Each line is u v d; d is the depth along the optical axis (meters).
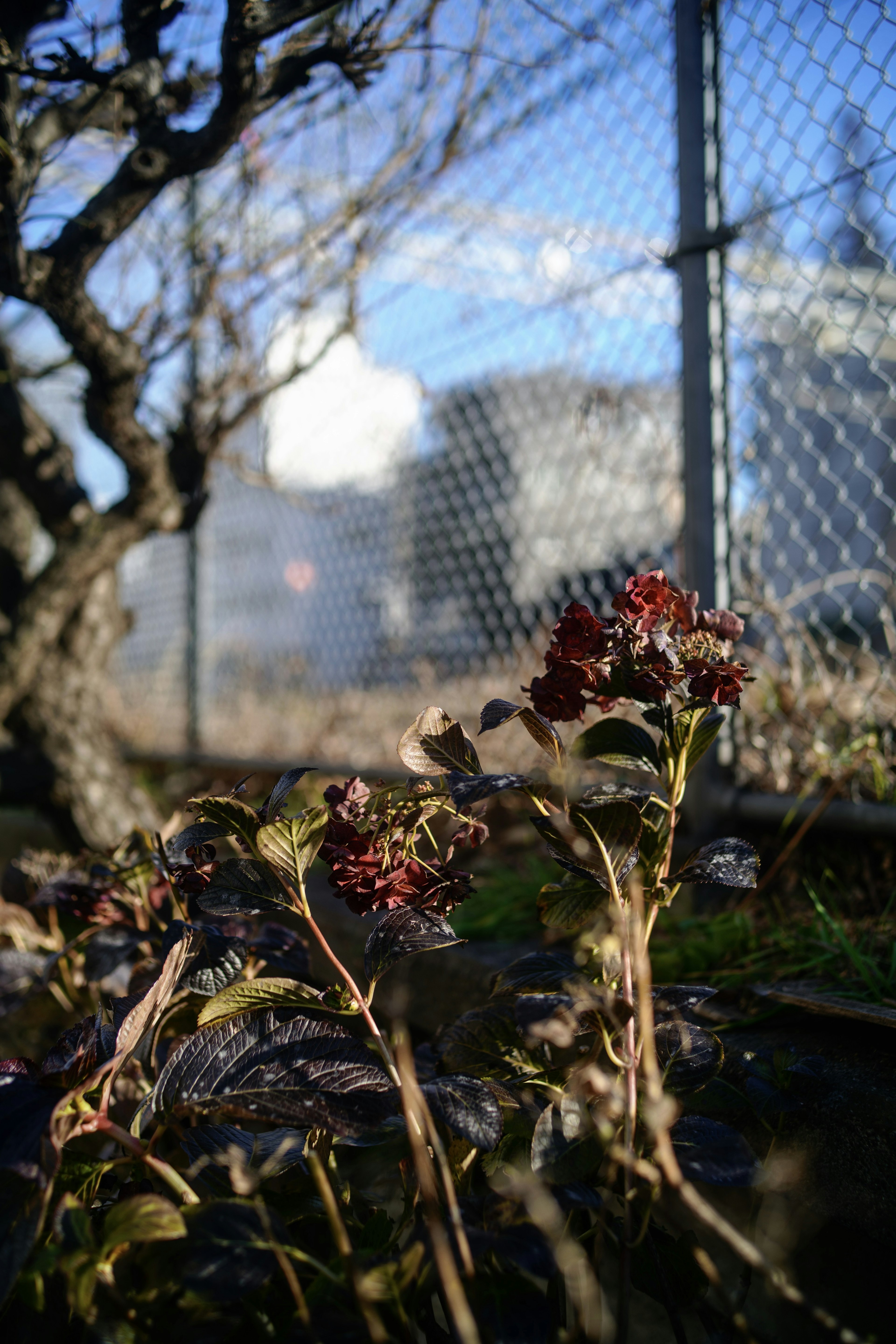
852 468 1.09
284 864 0.64
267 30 0.88
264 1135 0.67
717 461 1.12
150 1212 0.52
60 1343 0.62
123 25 0.98
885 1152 0.63
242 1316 0.55
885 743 1.03
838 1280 0.67
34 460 1.51
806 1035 0.75
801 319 1.11
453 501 1.91
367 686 2.13
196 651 2.47
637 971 0.63
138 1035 0.62
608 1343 0.68
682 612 0.70
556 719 0.65
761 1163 0.67
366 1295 0.50
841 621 1.15
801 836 1.01
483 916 1.11
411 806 0.66
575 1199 0.56
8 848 2.00
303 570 2.38
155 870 0.88
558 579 1.68
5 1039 1.22
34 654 1.45
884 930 0.88
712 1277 0.51
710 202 1.13
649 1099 0.51
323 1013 0.82
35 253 1.08
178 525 1.52
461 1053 0.67
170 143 1.01
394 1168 0.76
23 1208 0.54
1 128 0.96
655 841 0.65
